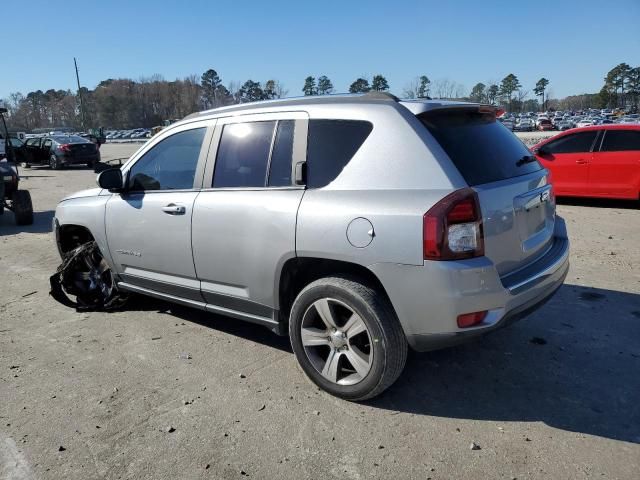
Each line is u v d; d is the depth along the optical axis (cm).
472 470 273
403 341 317
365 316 315
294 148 353
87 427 319
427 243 289
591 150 1020
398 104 326
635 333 432
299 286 370
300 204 336
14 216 1096
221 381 370
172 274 428
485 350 407
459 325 295
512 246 322
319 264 342
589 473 269
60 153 2338
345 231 313
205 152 404
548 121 6297
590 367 378
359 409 331
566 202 1089
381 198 307
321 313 338
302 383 365
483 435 303
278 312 366
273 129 369
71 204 514
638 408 327
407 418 321
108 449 298
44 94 13300
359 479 269
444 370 378
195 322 481
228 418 324
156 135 450
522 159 366
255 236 358
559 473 270
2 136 1237
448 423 315
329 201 325
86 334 459
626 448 289
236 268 375
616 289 538
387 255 300
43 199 1408
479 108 349
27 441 306
